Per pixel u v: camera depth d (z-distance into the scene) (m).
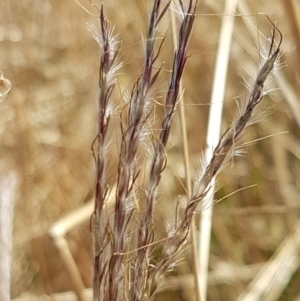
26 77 0.51
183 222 0.20
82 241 0.44
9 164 0.46
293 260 0.45
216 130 0.32
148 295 0.20
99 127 0.20
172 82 0.19
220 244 0.47
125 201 0.20
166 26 0.25
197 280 0.26
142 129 0.19
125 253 0.20
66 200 0.46
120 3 0.45
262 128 0.49
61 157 0.49
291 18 0.28
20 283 0.45
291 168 0.50
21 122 0.46
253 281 0.42
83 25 0.51
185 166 0.26
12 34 0.50
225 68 0.35
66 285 0.45
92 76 0.51
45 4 0.52
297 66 0.28
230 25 0.37
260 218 0.50
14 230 0.46
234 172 0.47
